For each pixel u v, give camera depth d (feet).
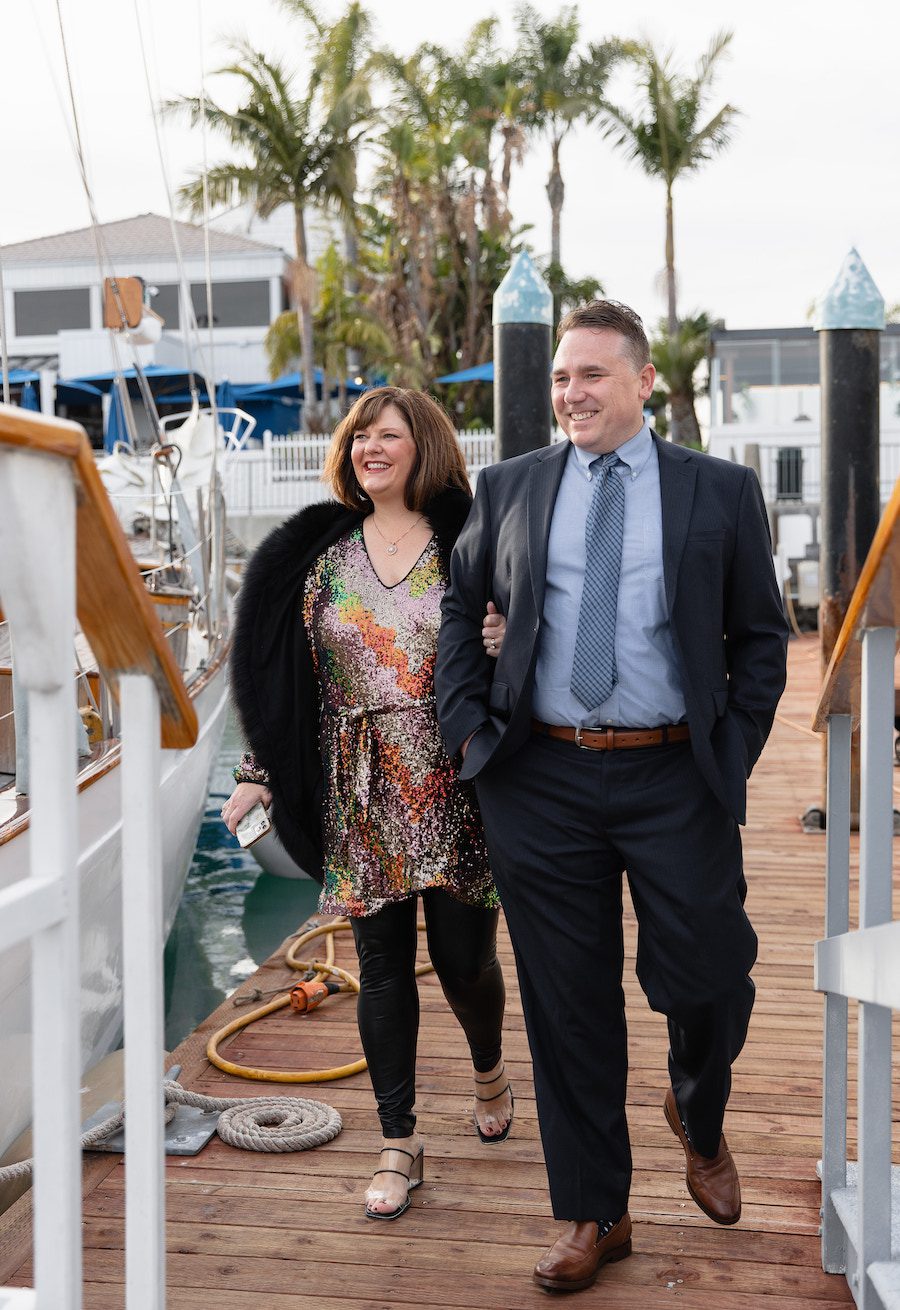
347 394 91.20
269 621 8.05
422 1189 8.20
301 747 8.11
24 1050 9.63
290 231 109.70
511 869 6.94
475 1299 6.87
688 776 6.73
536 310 16.21
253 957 17.75
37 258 99.35
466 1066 10.39
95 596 3.61
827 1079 7.02
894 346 58.03
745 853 17.94
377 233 95.09
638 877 6.77
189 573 23.00
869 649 5.65
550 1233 7.60
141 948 3.90
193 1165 8.63
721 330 59.67
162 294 98.53
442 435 7.91
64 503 3.33
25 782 10.26
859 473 17.33
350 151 79.00
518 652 6.85
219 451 25.94
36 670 3.41
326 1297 6.91
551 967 6.92
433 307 92.68
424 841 7.66
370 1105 9.67
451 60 91.35
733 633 7.04
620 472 6.86
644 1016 11.56
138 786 3.90
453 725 7.04
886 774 5.72
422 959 13.30
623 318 6.81
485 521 7.34
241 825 8.15
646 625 6.66
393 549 7.88
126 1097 3.95
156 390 83.25
